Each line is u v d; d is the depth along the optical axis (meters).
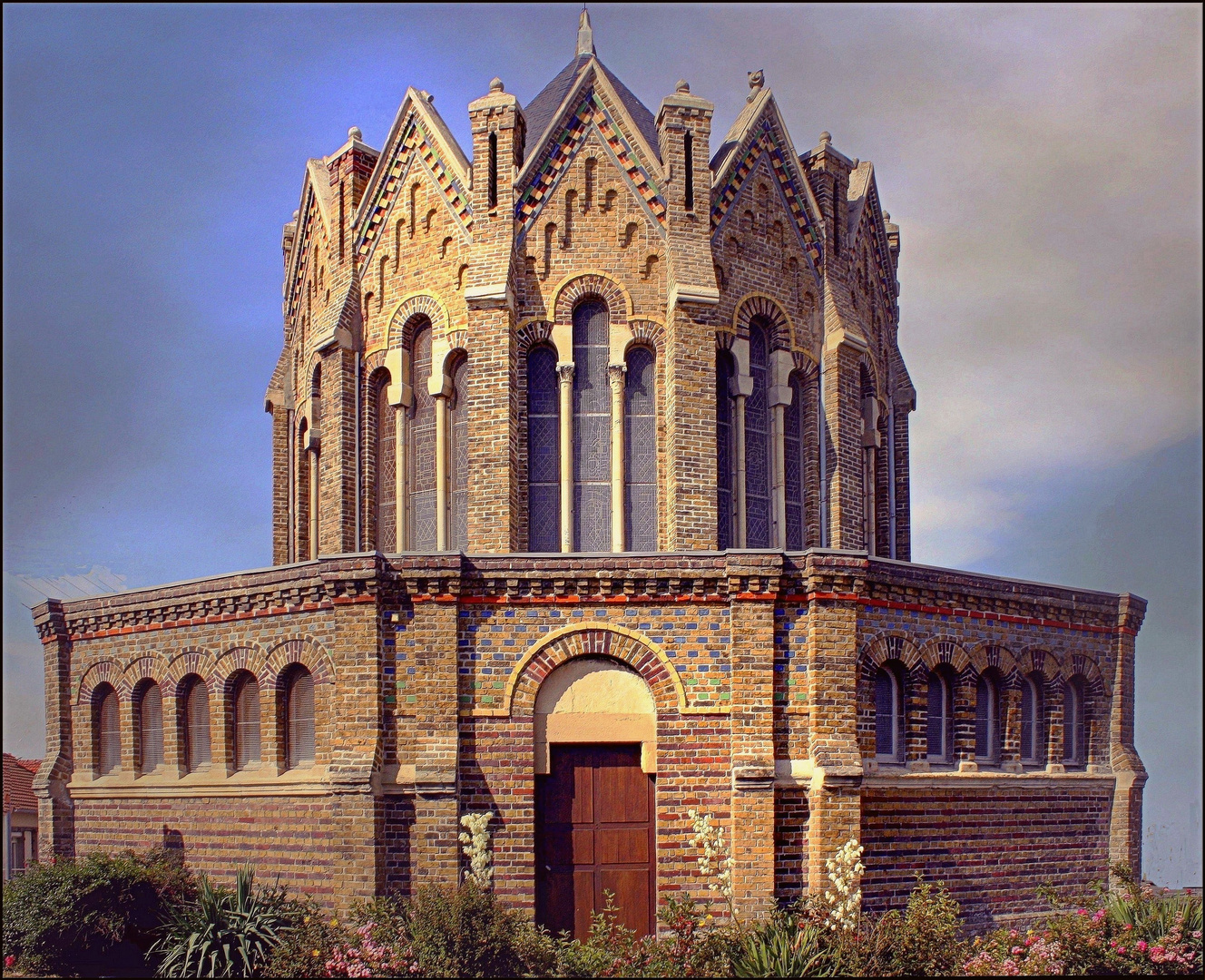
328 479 29.09
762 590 20.92
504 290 26.22
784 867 20.42
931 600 22.86
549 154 27.69
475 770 20.69
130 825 24.69
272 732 22.61
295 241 32.97
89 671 26.02
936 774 22.34
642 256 27.52
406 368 28.52
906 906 21.23
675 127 27.42
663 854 20.47
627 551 26.92
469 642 21.02
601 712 21.02
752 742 20.62
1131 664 26.61
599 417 27.48
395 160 29.08
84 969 20.06
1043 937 20.06
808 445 29.16
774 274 29.02
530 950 18.55
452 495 27.70
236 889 20.67
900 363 34.22
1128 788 25.56
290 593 22.45
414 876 20.47
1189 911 20.95
